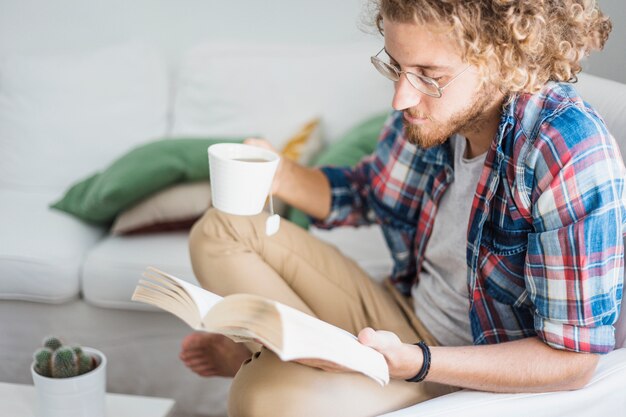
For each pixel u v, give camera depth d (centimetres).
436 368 119
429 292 149
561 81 126
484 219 128
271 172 123
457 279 142
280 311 103
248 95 243
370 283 155
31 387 159
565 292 117
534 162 120
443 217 144
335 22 261
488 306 135
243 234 148
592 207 116
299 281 151
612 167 116
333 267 153
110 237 215
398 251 159
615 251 117
